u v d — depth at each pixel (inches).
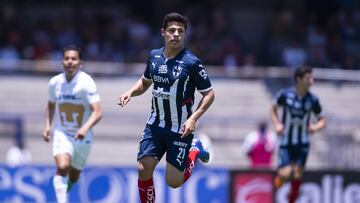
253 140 1791.3
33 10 2755.9
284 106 1525.6
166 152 1015.0
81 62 1255.5
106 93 1957.4
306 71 1499.8
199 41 2485.2
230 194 1657.2
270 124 1952.5
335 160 1904.5
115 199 1638.8
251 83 1973.4
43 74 1968.5
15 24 2583.7
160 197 1640.0
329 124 1905.8
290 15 2696.9
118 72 1957.4
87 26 2556.6
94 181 1631.4
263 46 2746.1
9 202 1626.5
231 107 1964.8
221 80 1980.8
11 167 1631.4
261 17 2849.4
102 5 2827.3
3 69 1950.1
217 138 1961.1
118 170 1641.2
